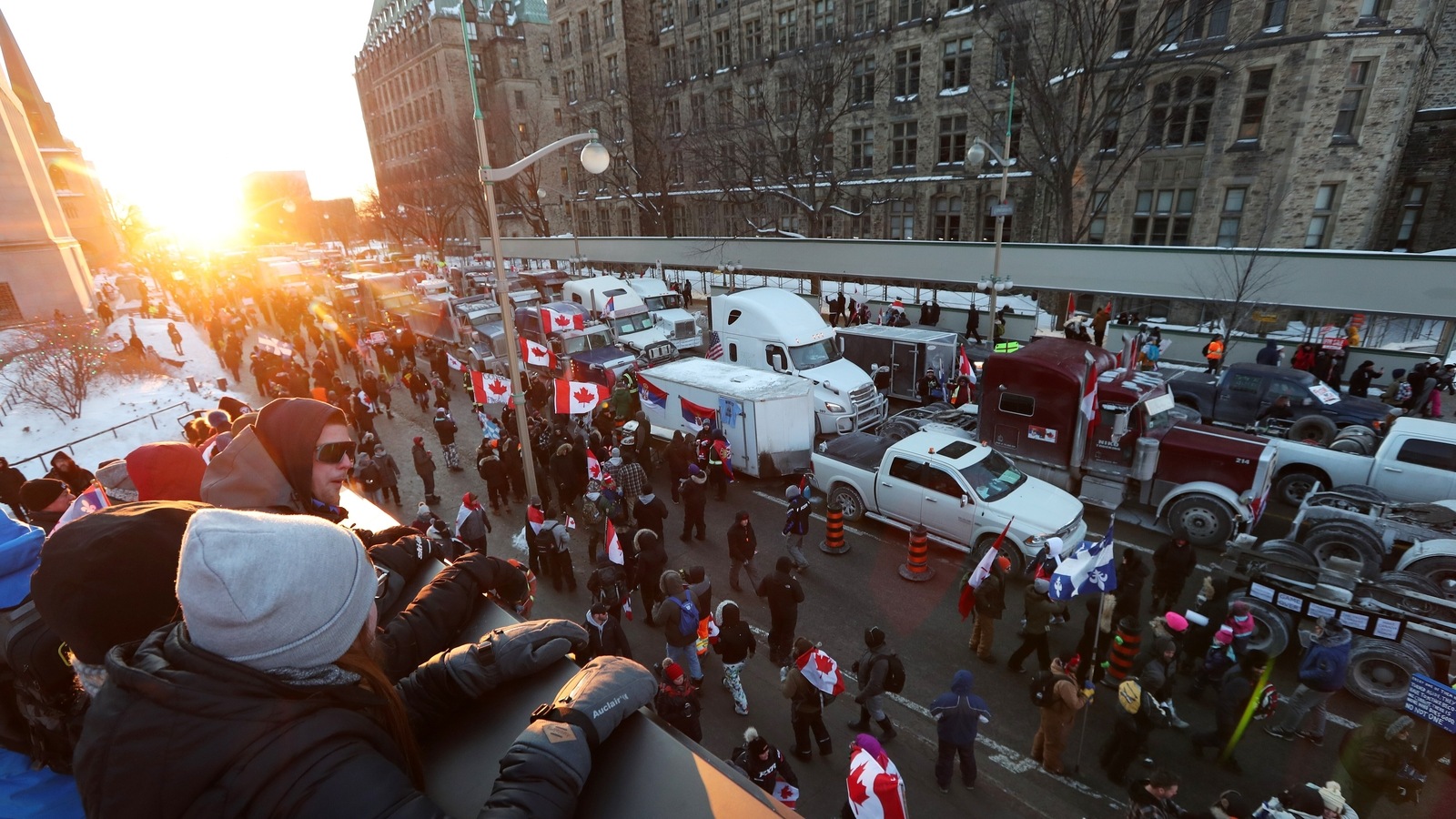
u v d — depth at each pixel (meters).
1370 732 6.80
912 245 26.91
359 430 17.98
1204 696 8.52
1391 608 8.14
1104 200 26.31
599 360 21.95
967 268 25.58
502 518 14.54
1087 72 24.14
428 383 22.33
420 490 16.27
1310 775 7.34
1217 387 16.70
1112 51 26.47
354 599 1.07
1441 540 9.63
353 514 2.77
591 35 51.19
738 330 19.42
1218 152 25.06
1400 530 10.16
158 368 27.42
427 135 79.75
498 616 1.90
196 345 33.03
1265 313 23.48
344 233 107.94
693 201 44.88
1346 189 23.25
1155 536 12.50
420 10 73.25
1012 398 13.52
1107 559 7.95
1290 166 23.66
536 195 51.16
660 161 42.94
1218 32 24.28
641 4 47.69
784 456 15.26
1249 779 7.34
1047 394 13.00
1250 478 11.49
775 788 6.29
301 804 0.85
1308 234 24.20
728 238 34.03
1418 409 16.77
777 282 42.72
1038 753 7.74
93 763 0.90
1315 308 19.02
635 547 11.12
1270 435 15.38
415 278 37.00
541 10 72.69
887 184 35.84
